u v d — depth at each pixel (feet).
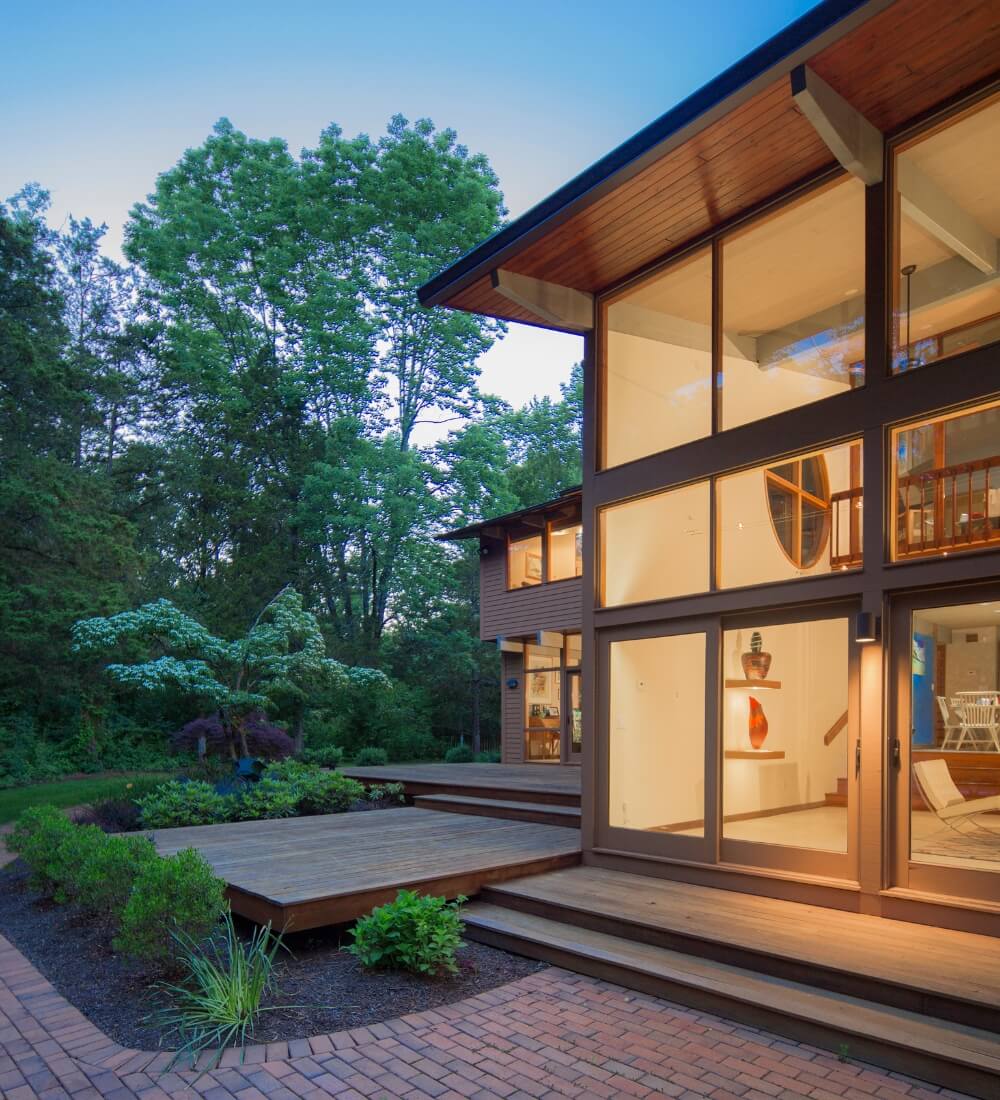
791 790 20.17
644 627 24.23
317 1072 12.37
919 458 18.78
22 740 64.49
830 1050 13.16
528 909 20.16
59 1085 11.91
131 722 73.82
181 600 83.61
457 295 26.66
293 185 90.17
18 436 63.87
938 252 18.94
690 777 22.41
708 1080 12.19
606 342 26.94
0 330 59.82
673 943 17.04
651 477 24.53
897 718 18.47
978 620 17.40
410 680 91.20
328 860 22.70
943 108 18.66
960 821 17.26
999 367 17.37
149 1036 13.61
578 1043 13.48
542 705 58.65
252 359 96.12
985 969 14.40
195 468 89.30
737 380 22.81
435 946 16.51
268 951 17.95
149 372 92.27
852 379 20.39
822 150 20.26
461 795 36.09
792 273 21.84
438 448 87.92
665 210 22.67
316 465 85.25
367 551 93.91
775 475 21.65
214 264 95.09
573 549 56.54
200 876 16.31
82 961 17.53
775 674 20.95
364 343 86.79
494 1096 11.69
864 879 18.34
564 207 21.62
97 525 64.34
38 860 21.85
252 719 47.11
